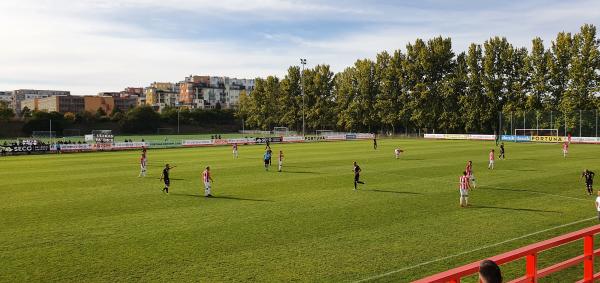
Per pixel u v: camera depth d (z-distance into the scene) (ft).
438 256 49.52
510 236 57.41
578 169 125.59
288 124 433.07
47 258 50.14
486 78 311.47
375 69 372.17
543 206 76.02
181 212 73.31
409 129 373.20
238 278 43.52
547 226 62.54
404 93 352.08
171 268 46.52
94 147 231.50
